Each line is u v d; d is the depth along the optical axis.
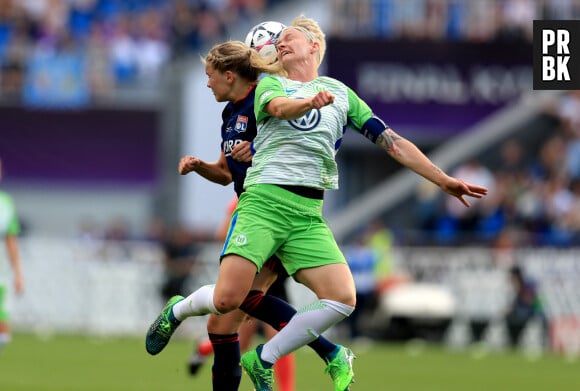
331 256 25.12
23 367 46.88
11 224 45.84
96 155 87.31
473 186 25.11
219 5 94.38
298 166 24.98
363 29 85.44
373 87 84.44
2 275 44.56
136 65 91.12
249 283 24.70
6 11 94.44
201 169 27.33
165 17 94.75
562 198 77.69
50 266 78.56
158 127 87.12
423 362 55.56
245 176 26.06
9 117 87.56
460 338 72.00
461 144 81.88
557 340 70.69
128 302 77.56
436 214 78.56
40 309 78.69
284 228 24.98
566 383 44.66
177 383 40.34
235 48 26.05
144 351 57.81
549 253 72.19
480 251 73.00
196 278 76.06
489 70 84.62
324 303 24.92
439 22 86.12
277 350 25.17
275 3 94.31
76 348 59.31
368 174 87.44
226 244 24.94
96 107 87.25
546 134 82.06
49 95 87.62
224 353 26.56
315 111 25.16
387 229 79.75
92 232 84.75
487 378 46.62
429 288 70.56
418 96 84.38
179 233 76.69
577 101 82.69
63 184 87.44
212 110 86.88
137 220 88.38
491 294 72.19
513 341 71.75
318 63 26.64
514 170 80.94
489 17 86.00
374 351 63.44
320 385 41.44
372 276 70.06
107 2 95.56
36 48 90.31
